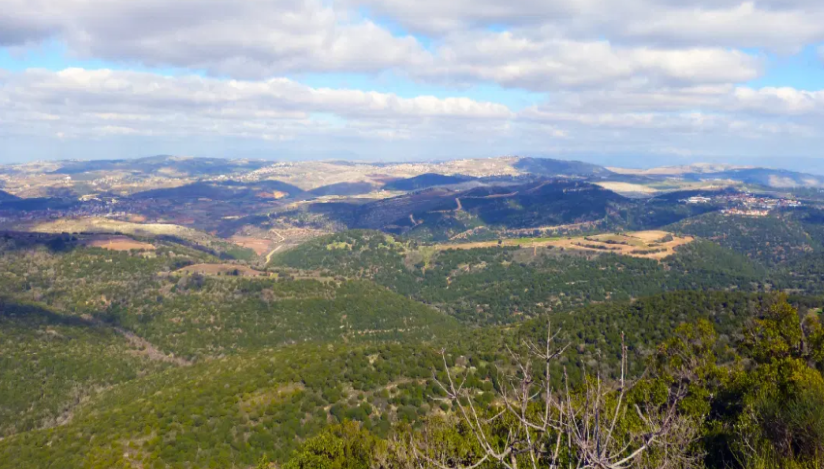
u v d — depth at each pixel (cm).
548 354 695
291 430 4725
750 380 2562
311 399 5175
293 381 5528
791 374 2439
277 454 4422
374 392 5275
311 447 3109
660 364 3344
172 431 4575
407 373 5619
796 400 1268
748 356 3553
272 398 5209
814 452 1085
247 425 4756
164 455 4231
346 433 3262
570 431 655
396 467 1341
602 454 630
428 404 4969
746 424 1384
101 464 4044
